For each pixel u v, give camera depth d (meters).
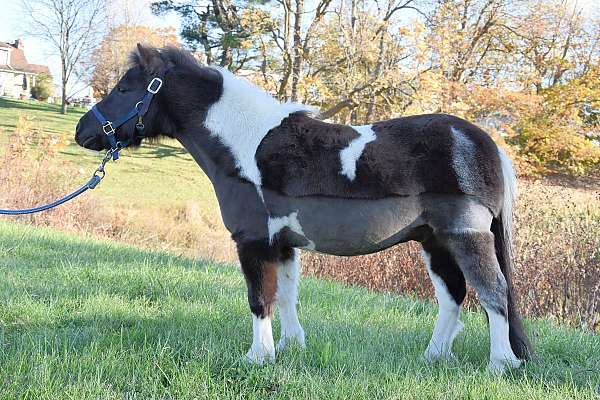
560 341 4.98
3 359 3.99
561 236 7.59
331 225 4.01
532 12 24.84
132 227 14.73
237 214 4.12
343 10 21.95
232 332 4.82
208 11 26.05
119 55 40.19
